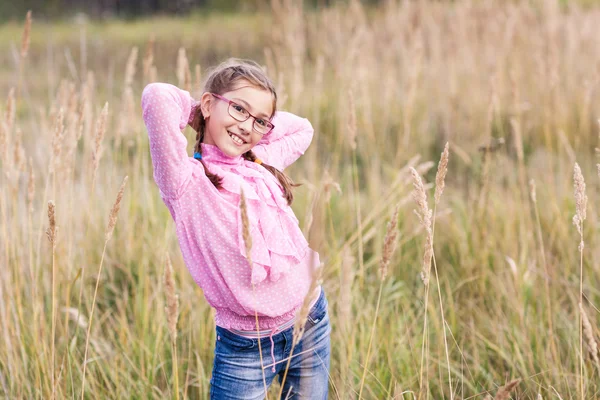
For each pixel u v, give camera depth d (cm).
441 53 644
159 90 183
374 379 269
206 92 199
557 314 317
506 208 410
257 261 189
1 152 297
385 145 538
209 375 286
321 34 699
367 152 527
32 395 268
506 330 305
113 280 360
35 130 425
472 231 378
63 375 272
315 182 440
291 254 197
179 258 344
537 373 270
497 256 364
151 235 374
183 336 304
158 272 332
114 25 1684
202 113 200
